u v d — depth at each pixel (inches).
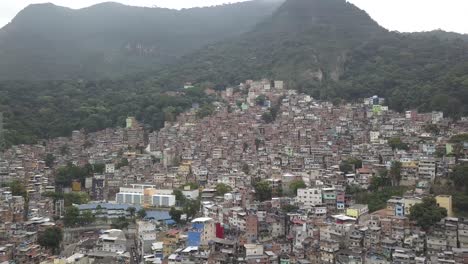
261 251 7583.7
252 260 7209.6
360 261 7165.4
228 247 7824.8
